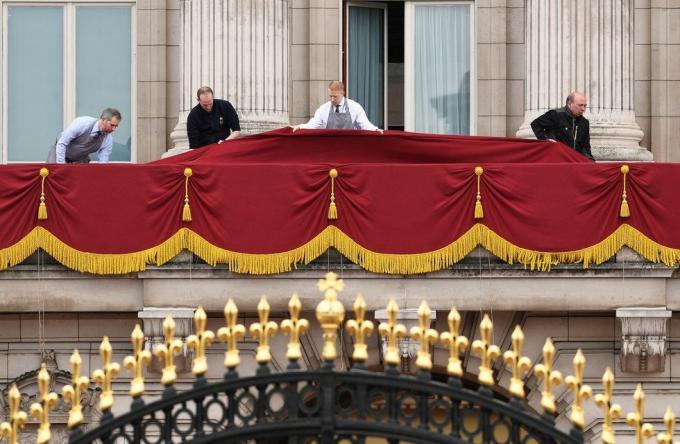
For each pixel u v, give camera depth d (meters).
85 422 63.16
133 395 41.22
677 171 62.41
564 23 73.19
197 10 73.50
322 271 62.41
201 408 40.88
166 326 41.41
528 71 74.19
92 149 70.38
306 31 83.31
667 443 42.50
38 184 62.62
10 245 62.53
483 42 83.44
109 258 62.41
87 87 84.12
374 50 84.69
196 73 73.50
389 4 84.81
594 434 62.78
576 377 41.12
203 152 65.12
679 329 63.38
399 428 40.53
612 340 63.53
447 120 84.62
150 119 83.25
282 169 62.47
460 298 62.41
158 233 62.47
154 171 62.56
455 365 40.78
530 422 40.62
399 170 62.41
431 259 62.19
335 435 40.56
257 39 73.44
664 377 63.06
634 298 62.47
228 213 62.41
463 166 62.41
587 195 62.31
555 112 68.75
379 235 62.25
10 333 63.91
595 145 72.56
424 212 62.34
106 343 41.72
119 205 62.56
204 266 62.41
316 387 40.69
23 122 84.06
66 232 62.53
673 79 82.69
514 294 62.47
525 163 63.97
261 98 73.25
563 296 62.41
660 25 82.62
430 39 84.56
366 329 40.91
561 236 62.25
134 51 83.81
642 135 74.44
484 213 62.31
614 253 62.41
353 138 65.00
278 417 40.81
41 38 84.19
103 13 84.12
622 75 73.44
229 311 40.97
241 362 63.12
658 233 62.31
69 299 62.94
